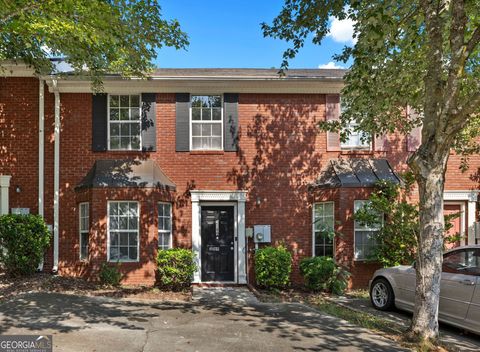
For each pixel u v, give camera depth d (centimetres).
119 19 775
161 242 1062
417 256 628
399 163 1118
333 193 1052
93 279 988
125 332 612
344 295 958
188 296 905
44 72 1029
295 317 738
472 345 613
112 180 1018
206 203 1097
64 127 1087
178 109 1098
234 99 1105
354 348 569
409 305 745
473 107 570
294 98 1119
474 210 1120
